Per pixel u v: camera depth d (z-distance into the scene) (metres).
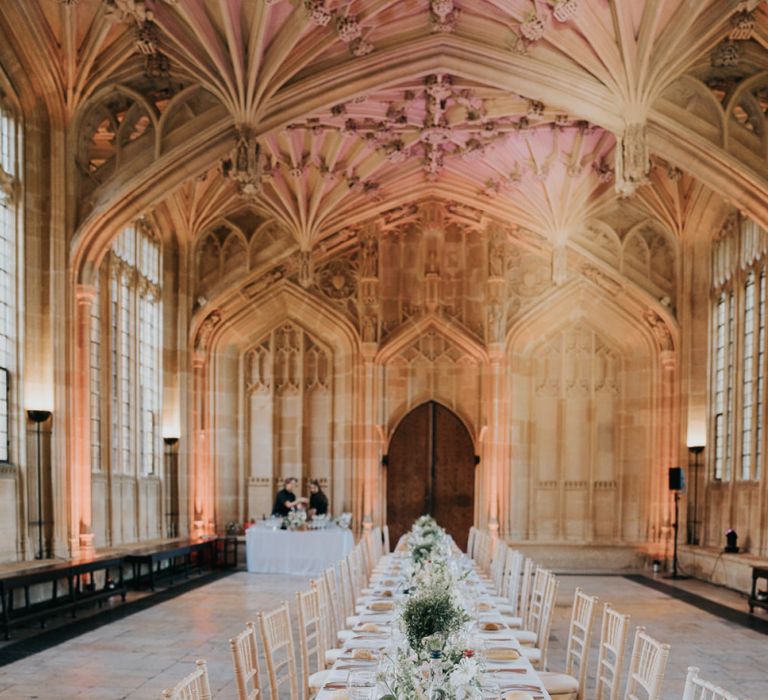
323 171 20.12
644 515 22.97
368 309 23.50
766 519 17.19
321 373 24.02
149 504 20.36
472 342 23.47
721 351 20.58
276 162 19.52
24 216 14.73
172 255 22.14
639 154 14.34
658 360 22.84
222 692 9.37
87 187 16.02
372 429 23.41
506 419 23.22
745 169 14.73
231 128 15.98
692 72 14.91
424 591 5.78
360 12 14.51
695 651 11.89
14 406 14.28
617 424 23.58
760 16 13.63
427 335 23.88
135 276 19.73
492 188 21.72
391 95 17.27
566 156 19.41
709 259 21.31
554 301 23.36
